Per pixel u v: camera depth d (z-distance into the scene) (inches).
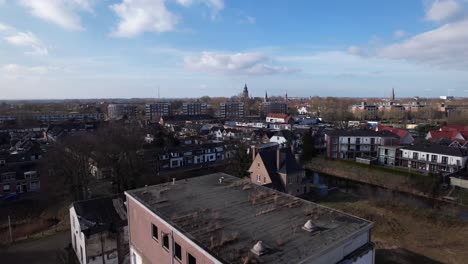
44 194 1814.7
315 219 674.8
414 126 4311.0
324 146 3147.1
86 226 1040.2
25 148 2709.2
